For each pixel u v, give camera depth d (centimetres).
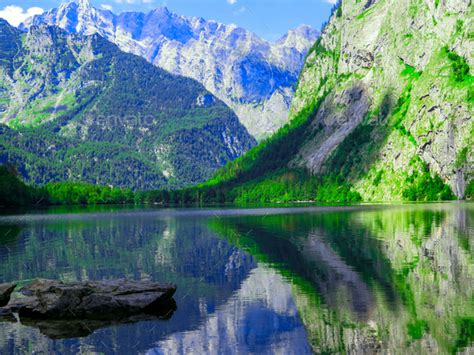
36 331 4044
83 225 14038
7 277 6188
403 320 3922
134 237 10394
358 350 3403
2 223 15012
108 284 4906
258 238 9544
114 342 3775
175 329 4019
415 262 6262
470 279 5191
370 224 11844
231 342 3706
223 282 5578
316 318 4084
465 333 3600
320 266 6241
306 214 17162
